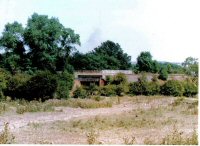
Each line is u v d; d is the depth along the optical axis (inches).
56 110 1526.8
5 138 797.9
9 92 1956.2
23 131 978.7
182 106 1642.5
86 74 3085.6
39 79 1978.3
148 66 4288.9
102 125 1090.1
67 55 3553.2
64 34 3506.4
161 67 4313.5
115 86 2508.6
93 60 4170.8
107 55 4667.8
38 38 3371.1
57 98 2071.9
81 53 4153.5
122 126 1072.8
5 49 3417.8
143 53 4365.2
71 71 3472.0
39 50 3410.4
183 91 2581.2
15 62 3329.2
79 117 1325.0
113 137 901.8
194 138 762.2
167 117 1268.5
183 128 1016.9
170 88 2556.6
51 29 3403.1
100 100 2065.7
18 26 3432.6
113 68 4503.0
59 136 916.0
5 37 3383.4
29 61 3378.4
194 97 2559.1
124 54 4916.3
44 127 1051.9
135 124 1103.6
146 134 940.6
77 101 1886.1
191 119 1205.1
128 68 4795.8
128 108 1688.0
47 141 840.3
